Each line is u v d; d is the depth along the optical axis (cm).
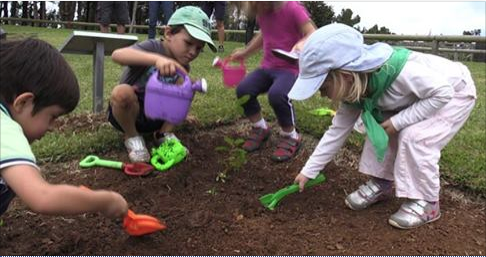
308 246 241
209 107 425
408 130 260
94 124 384
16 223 253
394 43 1071
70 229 247
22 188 159
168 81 302
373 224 266
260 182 308
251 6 349
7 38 184
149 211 266
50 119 181
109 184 297
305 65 244
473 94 275
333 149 277
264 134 357
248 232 250
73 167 319
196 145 355
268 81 350
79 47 405
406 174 263
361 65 242
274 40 347
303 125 385
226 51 972
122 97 312
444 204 294
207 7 897
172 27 328
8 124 164
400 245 247
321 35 243
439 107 254
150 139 362
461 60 1299
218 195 288
